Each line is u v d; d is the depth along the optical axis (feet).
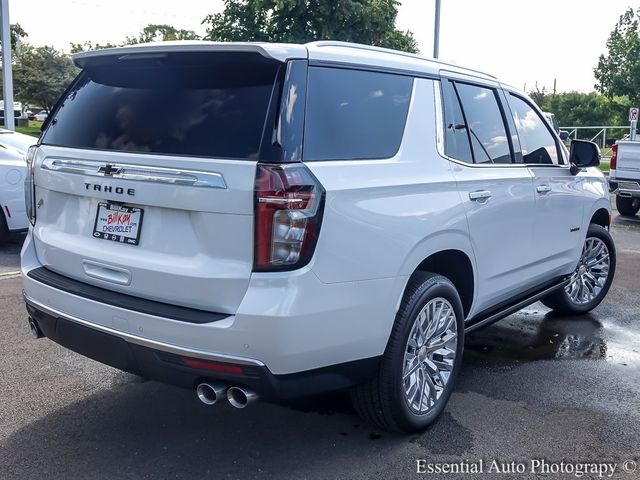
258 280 9.72
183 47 10.61
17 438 12.18
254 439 12.29
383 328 11.15
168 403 13.73
